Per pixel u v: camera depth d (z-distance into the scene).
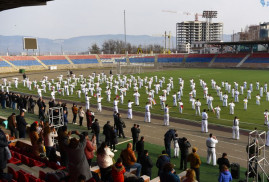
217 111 31.72
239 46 120.50
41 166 12.66
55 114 23.86
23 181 10.30
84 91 48.41
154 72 90.12
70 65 110.12
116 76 77.25
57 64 107.19
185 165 16.36
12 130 19.44
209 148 17.95
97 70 100.88
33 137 14.54
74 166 9.25
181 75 79.31
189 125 29.11
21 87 58.19
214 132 26.45
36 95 47.97
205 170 16.94
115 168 10.09
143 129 27.61
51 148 13.56
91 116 25.88
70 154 9.25
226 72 88.50
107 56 125.31
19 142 17.34
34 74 85.44
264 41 95.31
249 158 14.94
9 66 92.50
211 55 120.75
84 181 8.09
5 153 10.62
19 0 15.41
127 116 32.50
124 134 25.45
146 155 13.57
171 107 38.22
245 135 25.50
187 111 35.72
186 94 48.38
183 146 16.22
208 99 35.88
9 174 10.03
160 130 27.19
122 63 116.00
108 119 31.66
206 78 71.12
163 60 126.50
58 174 10.20
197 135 25.50
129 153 12.73
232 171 15.24
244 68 103.75
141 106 39.09
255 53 110.44
